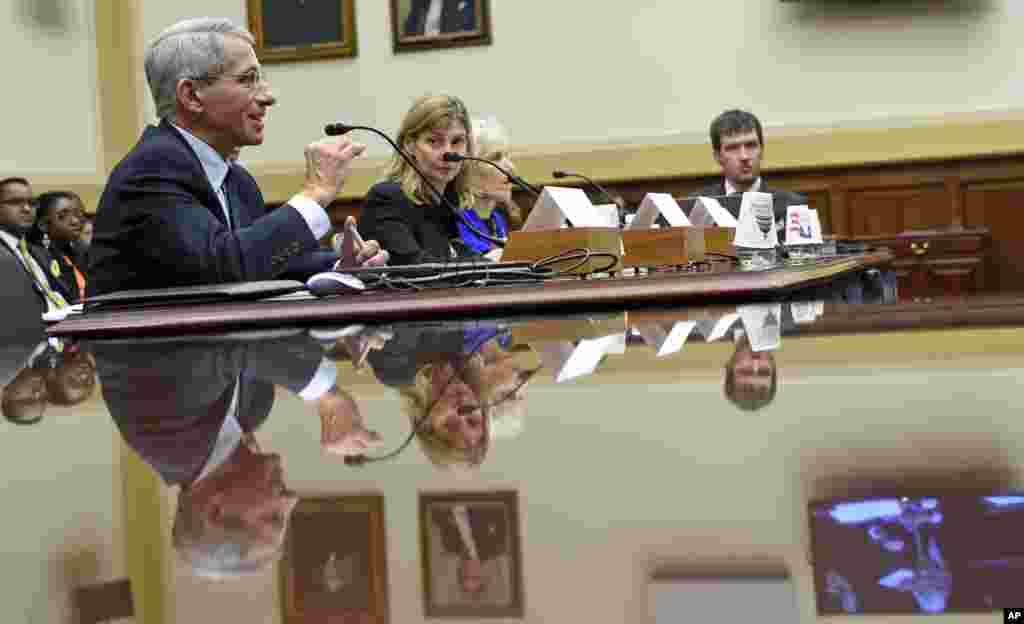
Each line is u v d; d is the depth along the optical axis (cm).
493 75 784
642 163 764
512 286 212
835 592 34
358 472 57
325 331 174
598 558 39
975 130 723
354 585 38
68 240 689
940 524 39
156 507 52
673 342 118
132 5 823
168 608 36
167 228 259
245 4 810
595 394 81
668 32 761
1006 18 721
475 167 418
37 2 801
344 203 798
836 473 49
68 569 42
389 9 793
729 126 570
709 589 35
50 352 171
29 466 67
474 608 35
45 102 805
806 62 745
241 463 61
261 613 36
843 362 91
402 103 795
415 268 249
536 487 51
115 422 82
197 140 295
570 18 772
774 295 204
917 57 732
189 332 203
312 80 805
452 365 105
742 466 52
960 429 58
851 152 738
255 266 261
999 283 726
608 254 255
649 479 51
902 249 640
